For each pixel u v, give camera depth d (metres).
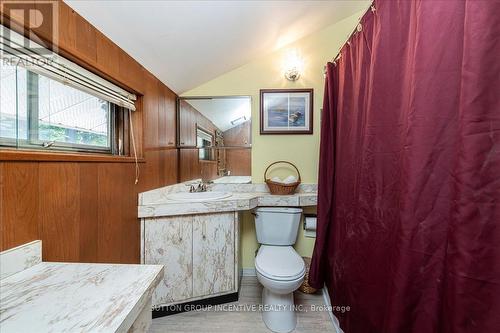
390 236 1.06
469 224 0.61
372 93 1.18
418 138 0.81
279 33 1.97
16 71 0.87
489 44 0.57
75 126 1.19
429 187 0.79
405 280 0.85
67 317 0.55
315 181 2.35
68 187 0.99
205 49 1.73
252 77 2.34
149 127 1.71
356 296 1.36
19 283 0.70
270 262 1.74
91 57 1.11
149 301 0.75
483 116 0.58
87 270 0.78
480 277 0.59
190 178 2.36
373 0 1.18
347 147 1.58
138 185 1.58
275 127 2.34
